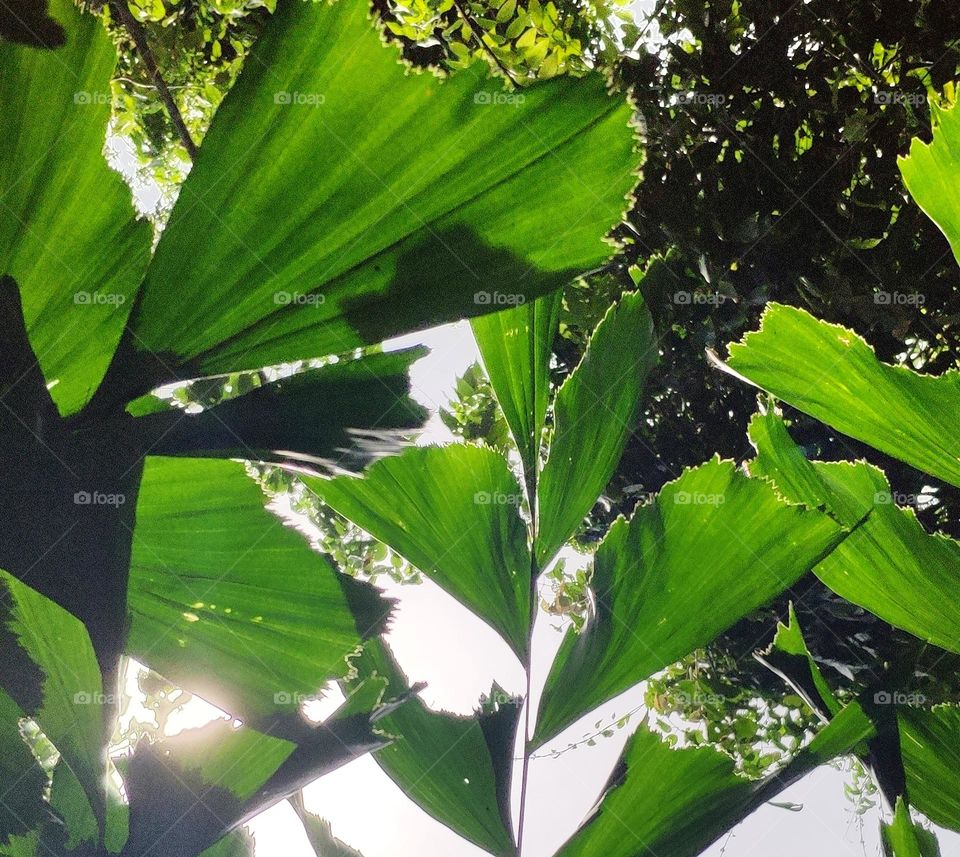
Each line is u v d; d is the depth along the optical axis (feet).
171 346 1.59
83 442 1.59
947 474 2.53
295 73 1.49
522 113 1.51
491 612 2.34
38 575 1.61
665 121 6.61
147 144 6.35
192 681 1.84
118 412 1.61
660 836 2.15
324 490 2.32
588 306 6.46
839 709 2.60
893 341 6.26
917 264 6.05
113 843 1.80
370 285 1.58
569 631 2.35
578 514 2.41
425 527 2.34
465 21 5.41
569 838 2.18
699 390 6.83
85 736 1.72
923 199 2.36
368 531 2.35
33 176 1.55
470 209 1.54
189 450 1.66
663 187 6.51
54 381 1.60
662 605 2.23
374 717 1.82
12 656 1.71
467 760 2.31
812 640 5.97
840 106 6.47
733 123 6.58
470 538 2.34
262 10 5.95
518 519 2.37
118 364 1.59
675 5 6.55
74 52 1.54
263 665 1.84
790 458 2.67
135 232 1.60
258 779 1.80
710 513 2.24
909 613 2.56
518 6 6.00
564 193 1.54
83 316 1.60
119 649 1.69
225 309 1.58
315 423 1.73
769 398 2.74
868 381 2.50
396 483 2.33
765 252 6.44
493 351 2.45
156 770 1.78
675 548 2.25
